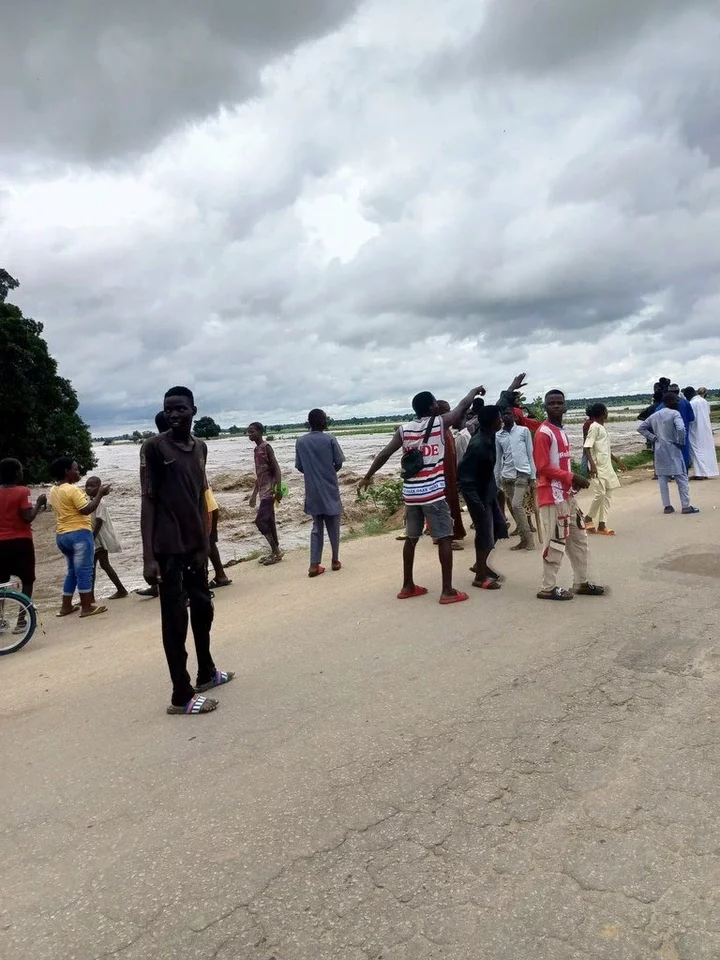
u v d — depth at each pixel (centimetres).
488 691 432
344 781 340
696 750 345
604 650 490
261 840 298
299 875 273
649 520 1023
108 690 513
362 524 1452
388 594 709
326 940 239
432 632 564
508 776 333
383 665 496
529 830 290
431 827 297
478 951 228
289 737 394
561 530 620
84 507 830
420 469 646
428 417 654
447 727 388
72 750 409
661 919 237
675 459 1059
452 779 334
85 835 315
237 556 1188
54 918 261
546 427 621
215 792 341
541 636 531
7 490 784
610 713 392
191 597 468
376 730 392
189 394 462
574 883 257
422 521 668
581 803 307
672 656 471
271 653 550
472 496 682
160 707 465
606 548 841
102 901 269
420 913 248
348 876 271
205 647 482
